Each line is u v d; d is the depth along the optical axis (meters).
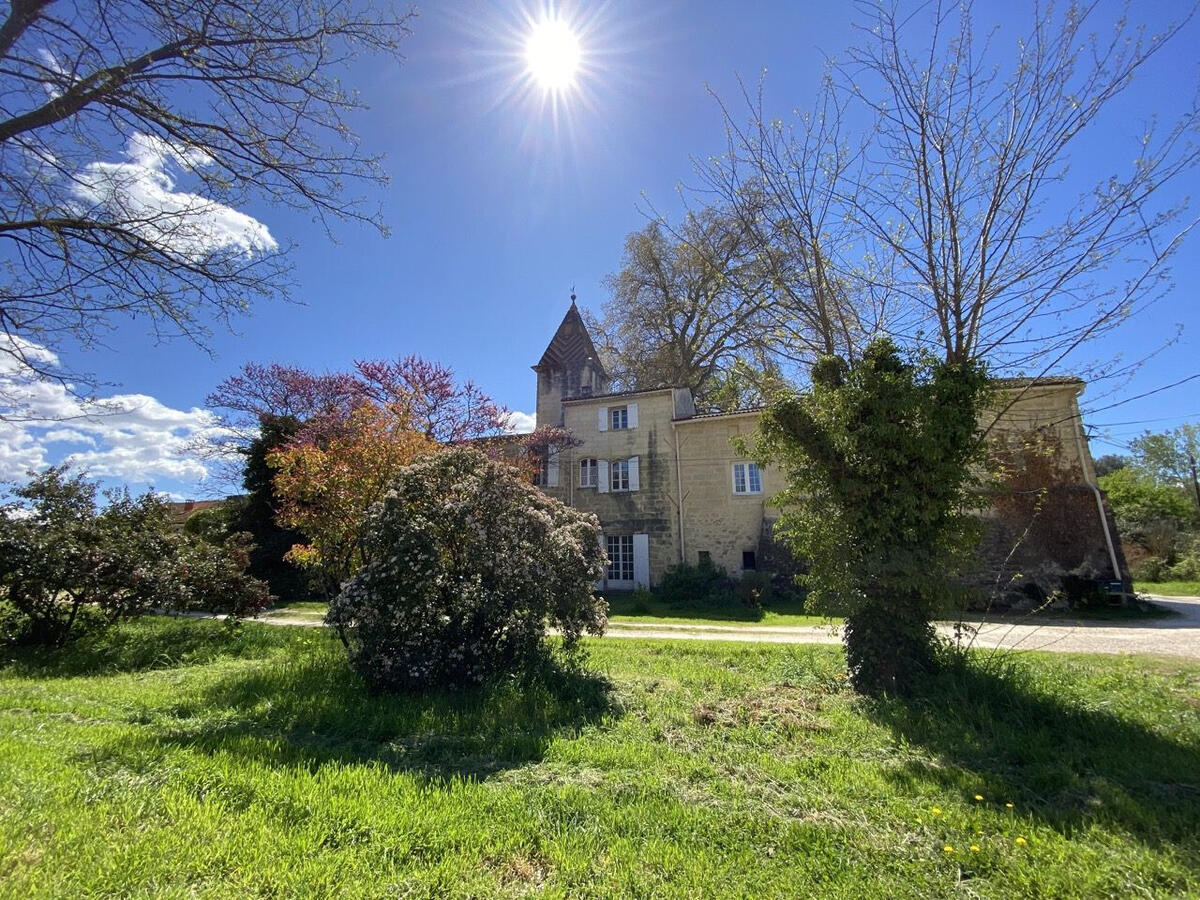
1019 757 4.90
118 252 6.51
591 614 8.32
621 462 24.50
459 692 6.80
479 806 3.67
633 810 3.70
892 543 7.09
